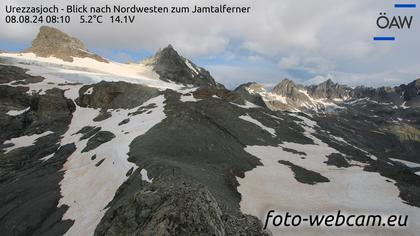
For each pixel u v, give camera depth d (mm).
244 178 50469
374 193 50188
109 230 20938
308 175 56156
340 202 45188
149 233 16891
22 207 39594
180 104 78438
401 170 63062
